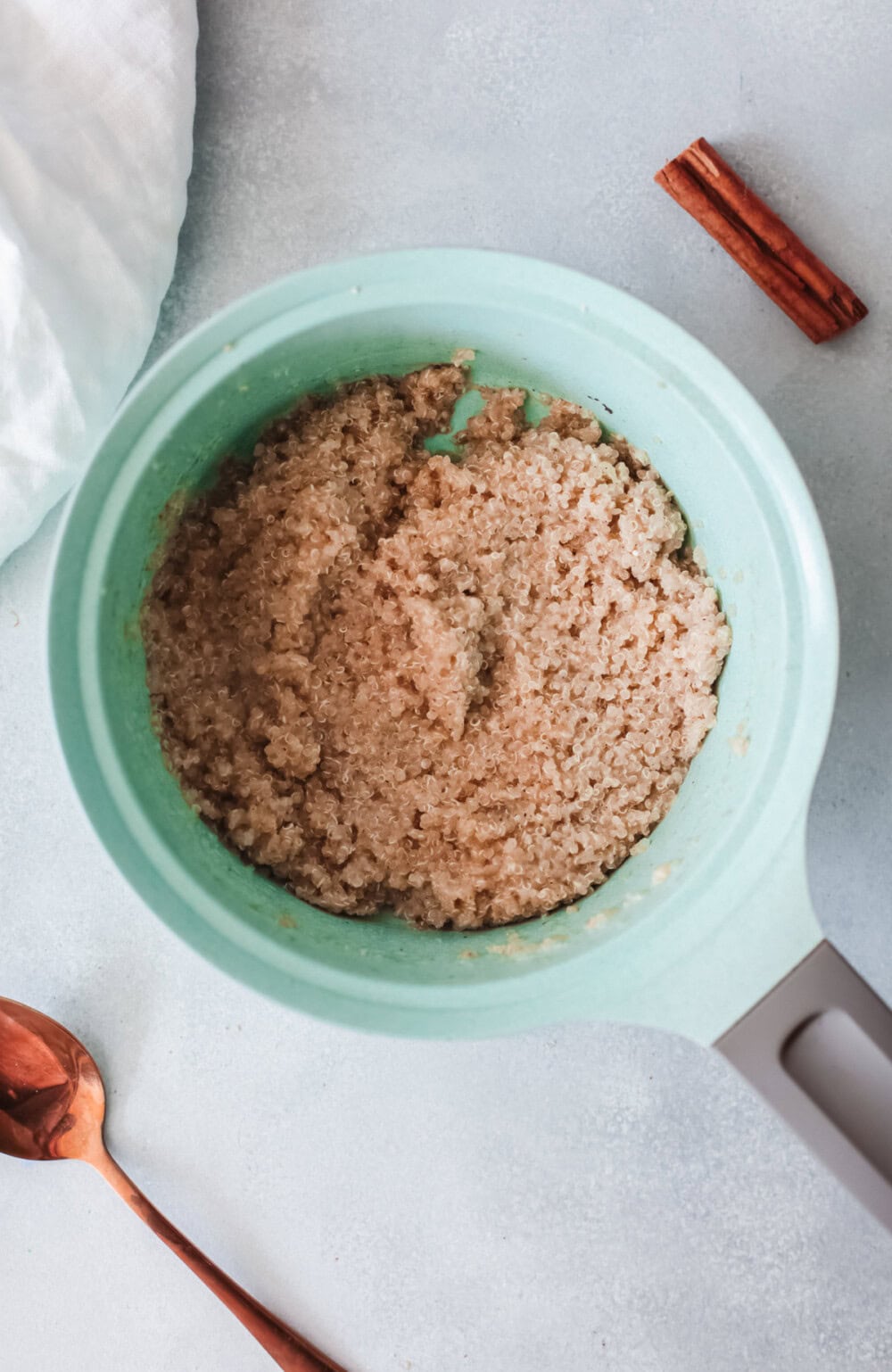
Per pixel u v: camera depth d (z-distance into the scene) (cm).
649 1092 46
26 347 44
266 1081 46
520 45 45
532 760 42
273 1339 45
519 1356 46
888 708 45
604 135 45
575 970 39
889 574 45
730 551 42
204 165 46
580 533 42
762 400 45
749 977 38
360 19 45
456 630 41
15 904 46
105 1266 47
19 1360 47
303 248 46
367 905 42
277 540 42
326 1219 46
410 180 45
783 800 39
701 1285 45
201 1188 46
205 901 39
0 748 46
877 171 45
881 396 45
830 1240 45
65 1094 46
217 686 42
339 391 43
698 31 45
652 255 45
